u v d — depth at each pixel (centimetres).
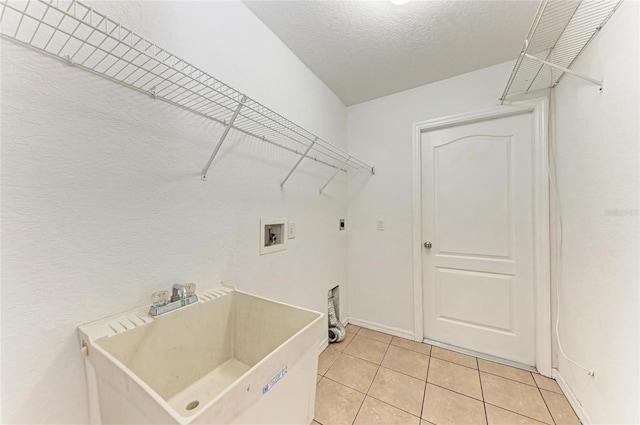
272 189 154
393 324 233
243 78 132
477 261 201
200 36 111
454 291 210
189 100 106
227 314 114
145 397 52
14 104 63
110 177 82
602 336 116
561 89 158
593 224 123
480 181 199
